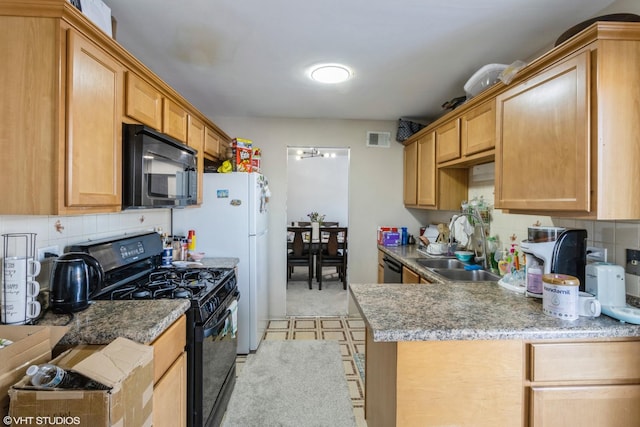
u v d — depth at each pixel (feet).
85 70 3.92
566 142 4.04
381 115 10.80
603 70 3.68
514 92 4.99
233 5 4.88
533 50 6.23
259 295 9.03
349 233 11.62
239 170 8.95
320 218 18.30
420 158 10.10
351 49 6.24
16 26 3.57
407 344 3.57
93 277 4.50
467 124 7.17
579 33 3.79
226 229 8.61
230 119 11.12
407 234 11.35
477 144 6.70
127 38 5.88
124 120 4.80
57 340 3.21
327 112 10.46
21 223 4.24
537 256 4.67
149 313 4.11
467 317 3.93
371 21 5.28
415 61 6.72
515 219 6.96
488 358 3.64
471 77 6.75
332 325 10.71
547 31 5.54
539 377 3.66
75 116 3.76
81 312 4.12
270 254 11.18
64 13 3.56
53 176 3.61
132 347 3.25
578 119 3.86
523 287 5.07
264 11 5.03
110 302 4.56
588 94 3.75
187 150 6.68
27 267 3.74
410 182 10.93
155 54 6.48
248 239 8.61
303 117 11.15
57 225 4.85
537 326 3.67
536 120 4.55
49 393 2.65
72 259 4.19
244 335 8.60
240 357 8.44
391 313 4.06
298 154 18.04
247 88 8.34
